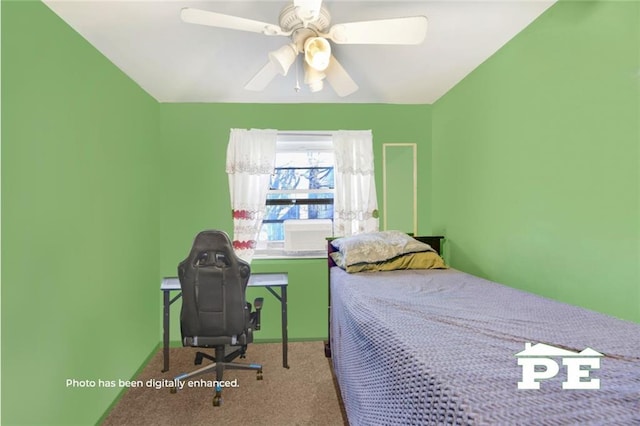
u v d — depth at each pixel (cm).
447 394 70
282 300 250
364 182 299
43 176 147
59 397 156
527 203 180
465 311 129
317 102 300
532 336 102
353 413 144
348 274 214
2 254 126
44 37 149
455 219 263
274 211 321
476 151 231
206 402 205
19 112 134
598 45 137
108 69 205
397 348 98
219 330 202
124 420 189
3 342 126
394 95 283
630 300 126
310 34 153
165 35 185
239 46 201
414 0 157
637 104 123
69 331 163
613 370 79
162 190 292
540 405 63
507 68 195
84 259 176
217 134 296
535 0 157
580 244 147
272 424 184
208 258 200
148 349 264
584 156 144
